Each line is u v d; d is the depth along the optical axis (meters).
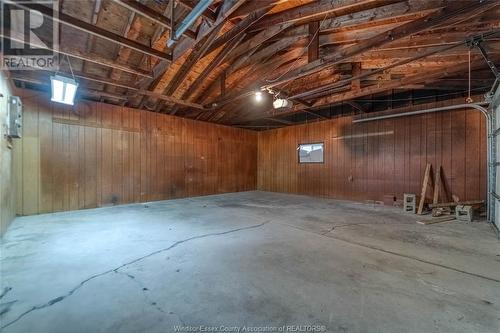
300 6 2.79
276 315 1.63
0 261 2.45
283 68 4.78
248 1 2.53
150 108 6.36
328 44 3.67
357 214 4.82
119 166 5.80
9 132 3.61
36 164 4.64
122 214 4.77
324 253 2.73
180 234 3.42
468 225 3.94
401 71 4.60
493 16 2.68
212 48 3.46
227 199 6.90
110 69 4.32
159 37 3.38
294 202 6.37
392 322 1.56
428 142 5.32
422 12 2.51
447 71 3.81
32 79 4.10
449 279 2.12
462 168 4.88
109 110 5.64
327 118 7.23
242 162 8.86
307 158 7.75
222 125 8.25
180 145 7.07
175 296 1.85
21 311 1.64
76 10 2.83
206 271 2.27
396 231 3.60
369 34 3.23
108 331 1.47
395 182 5.82
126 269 2.29
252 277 2.16
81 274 2.18
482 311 1.66
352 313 1.65
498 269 2.31
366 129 6.35
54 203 4.87
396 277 2.15
